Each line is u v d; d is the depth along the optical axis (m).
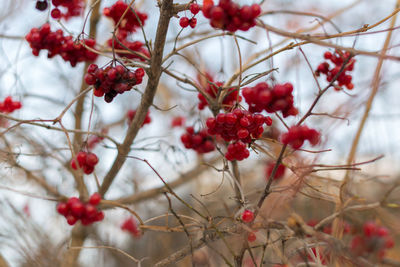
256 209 0.80
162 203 1.13
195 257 0.97
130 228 1.12
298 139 0.76
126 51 0.85
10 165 0.93
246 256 0.95
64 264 1.00
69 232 1.07
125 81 0.78
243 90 0.76
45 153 0.93
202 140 0.90
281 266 0.84
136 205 1.16
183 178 1.15
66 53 0.85
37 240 1.00
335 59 0.85
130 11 0.86
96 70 0.78
